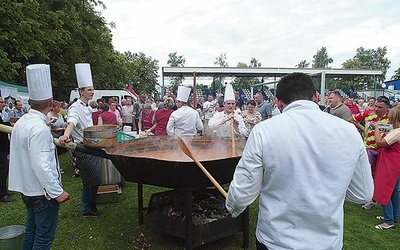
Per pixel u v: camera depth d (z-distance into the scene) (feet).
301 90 4.45
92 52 63.10
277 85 4.81
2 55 36.83
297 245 4.00
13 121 15.30
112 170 15.08
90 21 62.85
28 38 40.55
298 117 4.22
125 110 28.48
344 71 68.08
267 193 4.37
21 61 48.06
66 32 48.24
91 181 11.75
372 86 112.47
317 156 4.01
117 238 10.64
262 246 4.52
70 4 56.80
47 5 50.01
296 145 4.05
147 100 28.22
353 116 14.92
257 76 71.87
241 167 4.33
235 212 4.66
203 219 9.74
